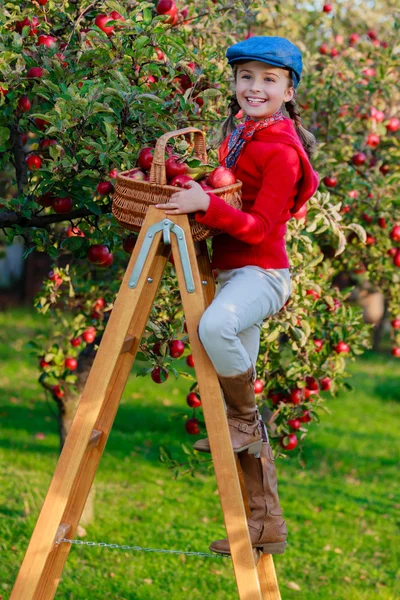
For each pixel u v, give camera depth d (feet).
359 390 44.75
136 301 10.21
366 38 23.41
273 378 15.64
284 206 10.43
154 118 12.00
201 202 9.80
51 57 12.73
